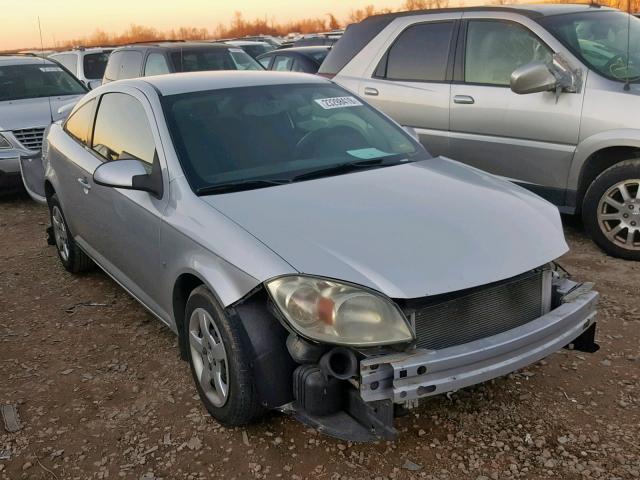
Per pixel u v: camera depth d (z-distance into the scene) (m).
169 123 3.74
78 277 5.53
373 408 2.65
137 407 3.50
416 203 3.24
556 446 3.01
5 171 8.31
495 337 2.77
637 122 4.98
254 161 3.65
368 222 3.02
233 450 3.09
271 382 2.85
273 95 4.15
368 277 2.68
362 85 6.84
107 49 14.97
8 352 4.20
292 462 2.99
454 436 3.12
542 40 5.58
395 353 2.64
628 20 6.07
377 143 4.09
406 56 6.55
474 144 6.02
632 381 3.50
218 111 3.91
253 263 2.85
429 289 2.66
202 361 3.29
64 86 9.93
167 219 3.43
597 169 5.40
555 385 3.49
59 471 3.03
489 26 5.95
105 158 4.39
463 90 6.02
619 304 4.41
